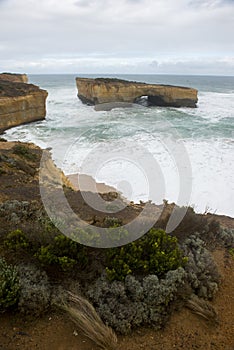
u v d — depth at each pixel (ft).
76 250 14.51
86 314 11.91
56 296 12.73
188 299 13.62
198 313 13.16
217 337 12.28
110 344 11.12
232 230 22.15
